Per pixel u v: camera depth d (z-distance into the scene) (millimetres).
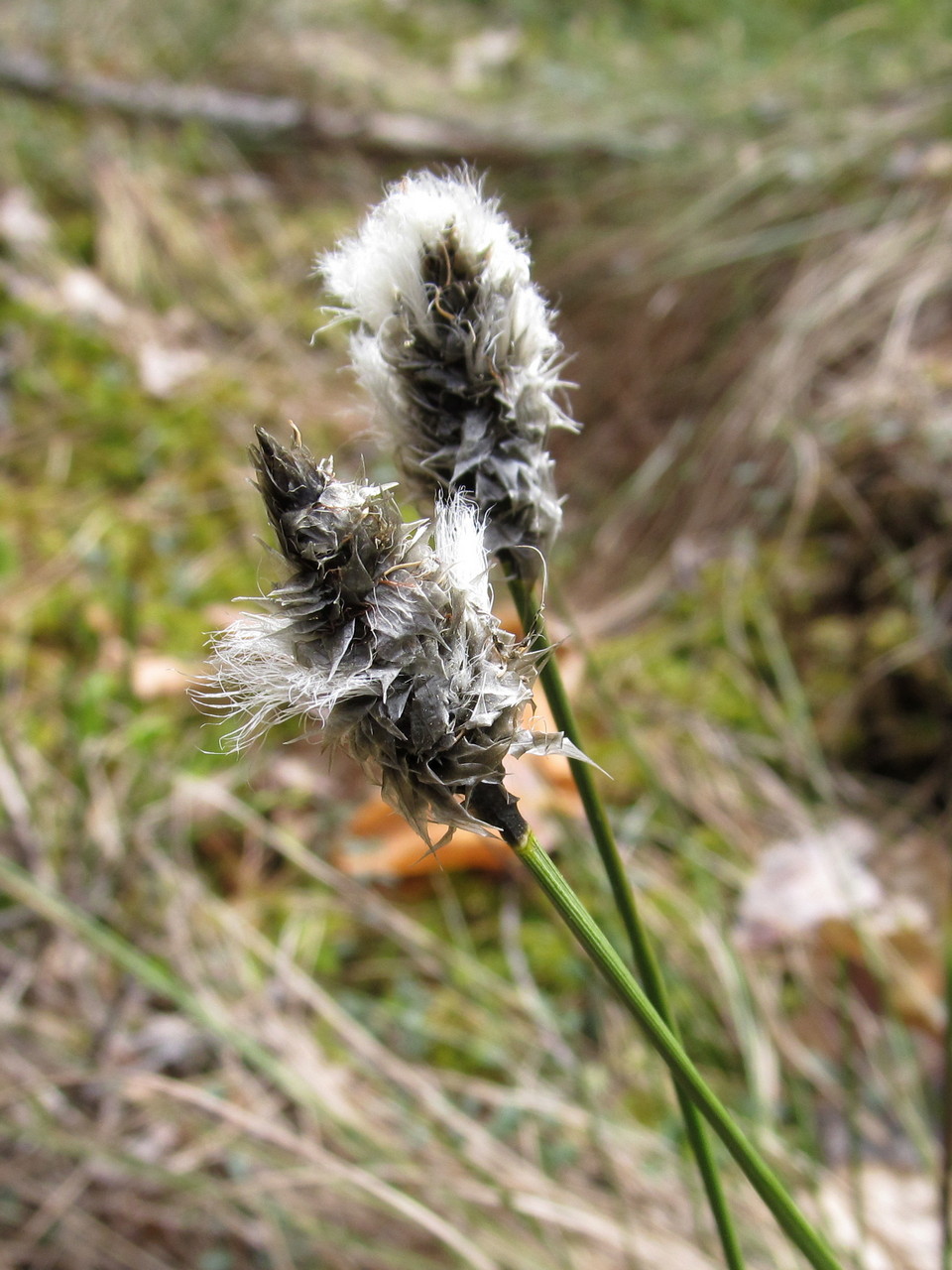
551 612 214
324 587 67
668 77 405
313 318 334
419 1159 163
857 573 240
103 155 362
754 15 445
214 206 367
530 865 75
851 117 325
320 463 68
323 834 212
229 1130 168
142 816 208
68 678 228
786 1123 173
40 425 290
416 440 84
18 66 378
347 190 382
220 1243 161
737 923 194
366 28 464
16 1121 167
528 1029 184
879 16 380
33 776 214
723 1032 181
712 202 313
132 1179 166
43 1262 157
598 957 77
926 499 236
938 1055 178
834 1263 85
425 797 71
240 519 272
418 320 82
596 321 312
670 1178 162
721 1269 147
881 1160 167
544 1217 151
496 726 70
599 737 224
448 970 192
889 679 224
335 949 197
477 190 85
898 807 214
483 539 76
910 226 282
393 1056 182
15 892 165
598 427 296
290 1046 178
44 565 257
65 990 186
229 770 220
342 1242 152
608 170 358
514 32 472
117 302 326
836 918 183
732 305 291
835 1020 182
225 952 193
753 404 269
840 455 249
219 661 71
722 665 235
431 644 68
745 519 257
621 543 270
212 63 414
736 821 211
